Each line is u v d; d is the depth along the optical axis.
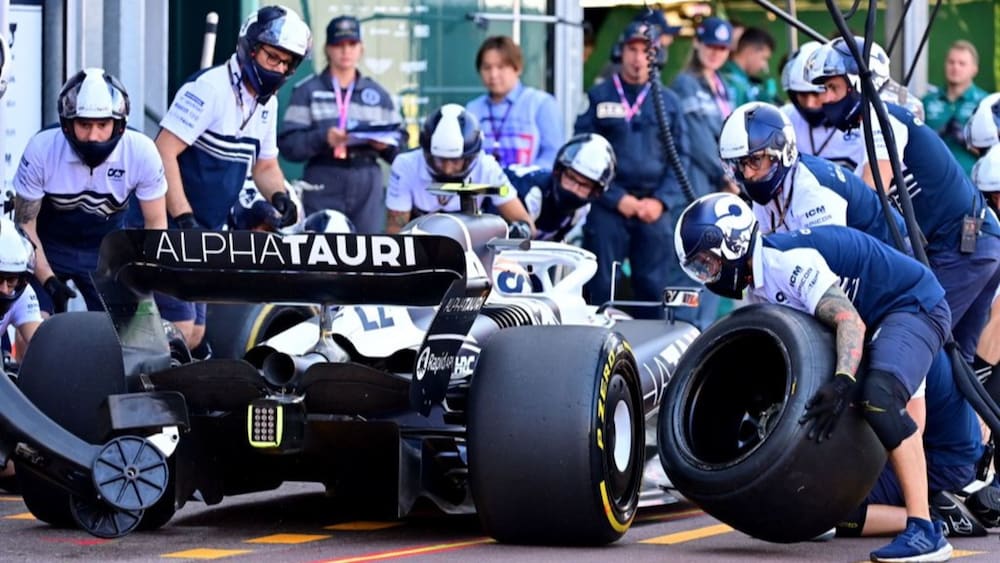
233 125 32.22
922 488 23.27
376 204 42.44
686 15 56.12
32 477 24.50
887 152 27.12
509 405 23.19
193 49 43.56
